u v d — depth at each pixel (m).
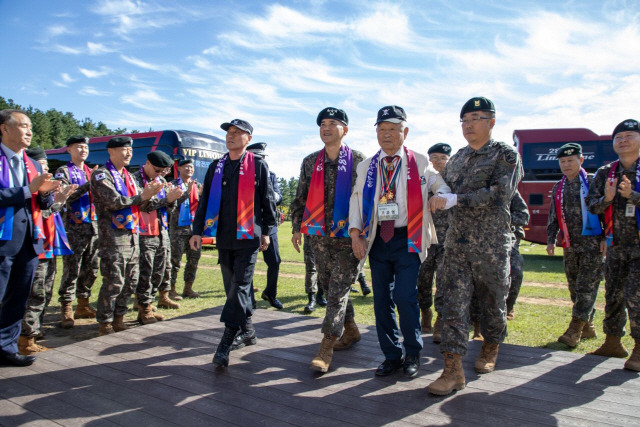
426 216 3.30
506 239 3.15
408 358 3.37
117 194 4.71
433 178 3.37
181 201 6.39
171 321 5.07
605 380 3.22
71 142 6.06
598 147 13.93
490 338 3.37
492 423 2.57
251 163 3.92
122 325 5.19
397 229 3.36
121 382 3.25
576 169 4.81
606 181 3.98
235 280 3.74
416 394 2.99
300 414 2.71
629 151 3.92
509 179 3.01
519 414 2.68
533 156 14.48
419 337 3.34
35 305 4.34
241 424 2.60
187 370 3.49
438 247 4.73
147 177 6.09
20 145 3.71
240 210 3.75
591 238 4.65
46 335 5.42
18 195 3.48
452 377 3.01
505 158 3.06
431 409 2.75
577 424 2.55
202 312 5.54
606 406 2.78
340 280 3.55
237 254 3.82
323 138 3.68
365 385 3.16
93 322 6.08
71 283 5.81
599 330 5.76
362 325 4.97
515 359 3.70
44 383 3.24
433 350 4.07
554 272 11.27
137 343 4.21
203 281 9.71
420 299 4.95
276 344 4.19
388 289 3.42
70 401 2.93
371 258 3.47
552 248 5.13
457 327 3.06
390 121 3.31
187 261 7.75
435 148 5.39
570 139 14.19
